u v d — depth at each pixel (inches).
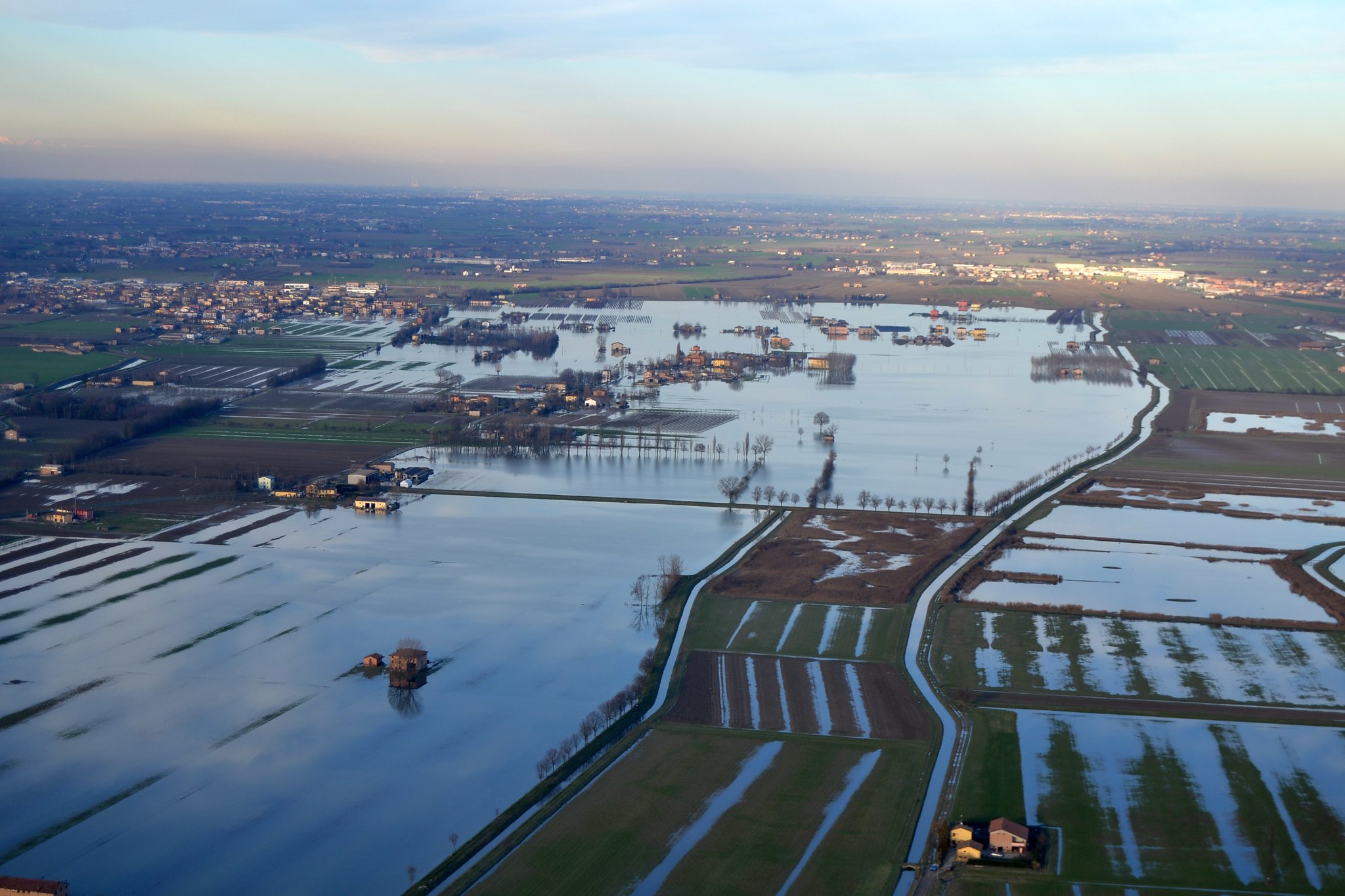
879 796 7017.7
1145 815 6855.3
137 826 6697.8
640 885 6122.1
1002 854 6432.1
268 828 6697.8
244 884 6176.2
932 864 6353.3
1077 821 6786.4
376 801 6973.4
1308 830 6717.5
